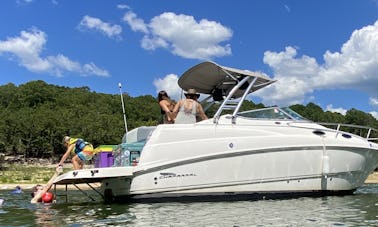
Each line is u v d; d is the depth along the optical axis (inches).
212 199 394.3
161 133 396.8
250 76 440.8
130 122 4266.7
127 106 4820.4
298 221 282.8
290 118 438.3
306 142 414.3
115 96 5216.5
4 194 694.5
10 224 289.9
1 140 3654.0
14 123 3715.6
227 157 398.9
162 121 469.7
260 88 478.3
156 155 393.1
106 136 3961.6
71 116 4067.4
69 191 685.3
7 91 5565.9
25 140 3668.8
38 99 5290.4
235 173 398.6
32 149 3713.1
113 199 407.2
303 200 395.5
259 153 403.9
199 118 441.4
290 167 409.7
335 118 4397.1
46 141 3678.6
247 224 272.5
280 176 406.9
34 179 1464.1
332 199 402.6
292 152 410.9
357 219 289.9
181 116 425.1
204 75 460.8
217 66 429.7
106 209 357.7
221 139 400.5
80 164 464.4
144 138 434.9
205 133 401.1
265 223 275.7
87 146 464.1
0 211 370.3
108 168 386.3
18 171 2162.9
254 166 402.0
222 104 418.3
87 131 3905.0
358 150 431.2
